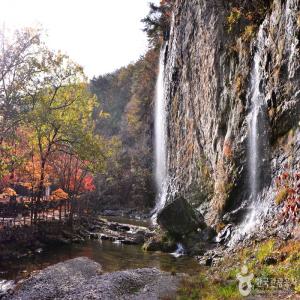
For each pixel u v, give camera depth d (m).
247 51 30.75
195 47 45.72
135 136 83.56
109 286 17.22
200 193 37.59
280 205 20.39
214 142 35.81
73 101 36.88
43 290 17.38
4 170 26.17
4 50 29.03
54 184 50.00
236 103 31.36
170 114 57.62
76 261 23.05
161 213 28.58
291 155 21.56
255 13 31.48
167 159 58.34
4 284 18.52
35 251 26.27
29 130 34.28
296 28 22.69
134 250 27.92
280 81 24.27
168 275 19.09
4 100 29.08
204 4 42.75
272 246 17.00
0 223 27.78
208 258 22.70
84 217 42.88
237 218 26.41
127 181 69.62
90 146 34.78
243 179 27.91
